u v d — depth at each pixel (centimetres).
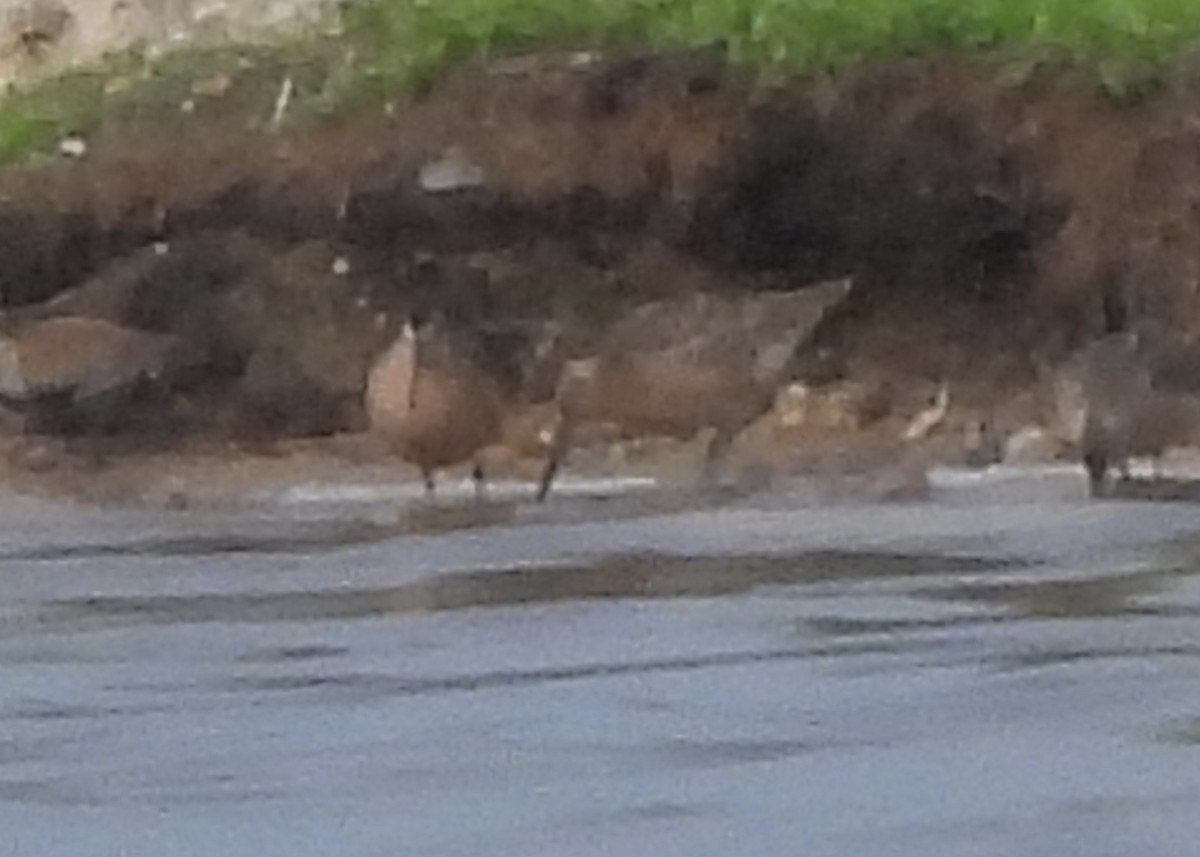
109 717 945
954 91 1495
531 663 1014
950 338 1483
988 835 799
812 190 1491
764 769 862
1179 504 1379
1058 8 1511
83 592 1176
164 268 1520
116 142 1555
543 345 1488
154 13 1655
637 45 1513
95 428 1495
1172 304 1478
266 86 1562
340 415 1489
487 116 1512
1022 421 1473
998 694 959
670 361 1481
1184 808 822
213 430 1490
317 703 959
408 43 1550
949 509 1370
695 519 1342
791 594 1139
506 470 1474
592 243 1496
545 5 1541
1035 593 1134
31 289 1527
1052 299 1485
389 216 1508
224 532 1339
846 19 1506
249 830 808
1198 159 1488
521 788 838
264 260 1513
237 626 1091
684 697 959
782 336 1485
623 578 1184
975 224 1490
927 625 1073
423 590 1163
